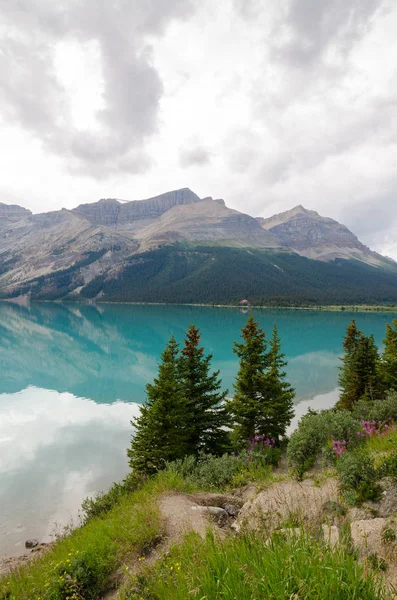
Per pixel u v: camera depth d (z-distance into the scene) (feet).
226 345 294.66
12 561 48.80
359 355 100.37
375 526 18.10
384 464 26.40
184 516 27.94
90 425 121.60
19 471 85.66
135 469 62.34
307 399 139.95
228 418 77.20
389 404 58.23
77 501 70.23
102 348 305.32
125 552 24.57
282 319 578.25
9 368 226.99
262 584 10.36
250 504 27.96
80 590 22.54
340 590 9.70
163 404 65.98
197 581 12.62
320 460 38.99
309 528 18.76
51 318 611.06
